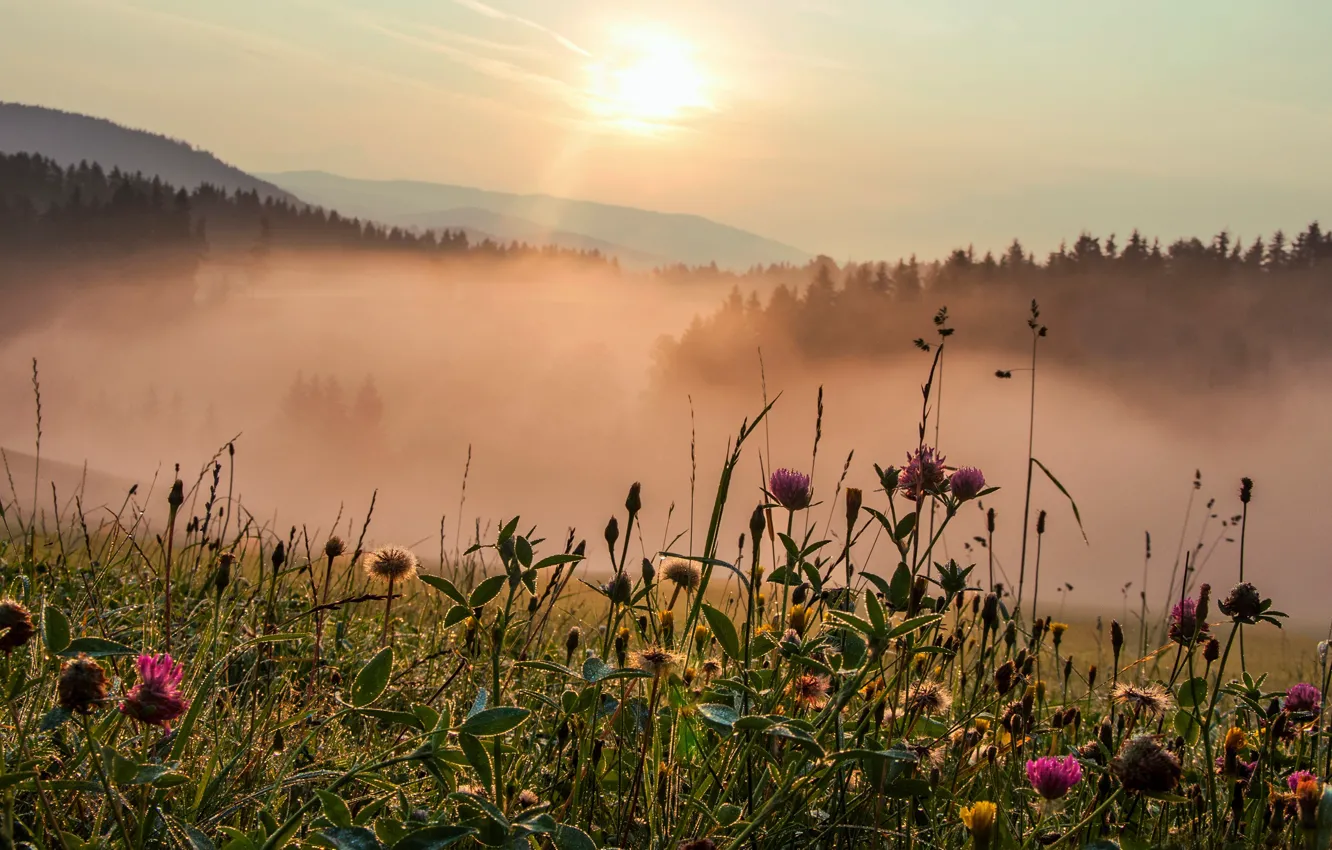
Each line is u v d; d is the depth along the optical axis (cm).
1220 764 285
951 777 274
